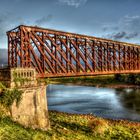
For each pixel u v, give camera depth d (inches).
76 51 1843.0
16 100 1008.9
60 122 1482.5
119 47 2444.6
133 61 2790.4
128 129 1456.7
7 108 970.7
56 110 2121.1
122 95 3075.8
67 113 1897.1
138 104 2391.7
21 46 1456.7
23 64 1466.5
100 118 1737.2
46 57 1598.2
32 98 1108.5
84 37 1927.9
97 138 1187.3
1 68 1088.2
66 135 1120.8
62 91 3735.2
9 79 1025.5
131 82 4397.1
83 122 1539.1
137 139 1263.5
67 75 1729.8
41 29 1594.5
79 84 4881.9
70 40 1809.8
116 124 1555.1
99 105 2389.3
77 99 2832.2
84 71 1873.8
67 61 1743.4
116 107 2262.6
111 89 3833.7
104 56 2203.5
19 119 1011.3
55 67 1649.9
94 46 2042.3
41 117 1170.0
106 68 2203.5
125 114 1959.9
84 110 2144.4
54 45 1669.5
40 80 1400.1
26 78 1107.3
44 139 909.8
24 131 901.2
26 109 1062.4
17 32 1539.1
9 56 1566.2
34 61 1530.5
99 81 4933.6
